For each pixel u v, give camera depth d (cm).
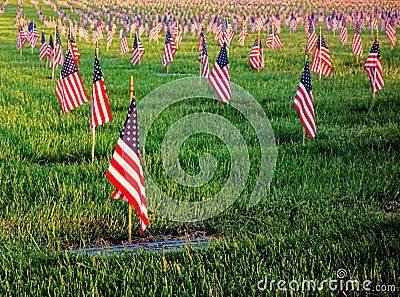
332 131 1888
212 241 1068
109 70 3684
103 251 1015
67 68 1959
